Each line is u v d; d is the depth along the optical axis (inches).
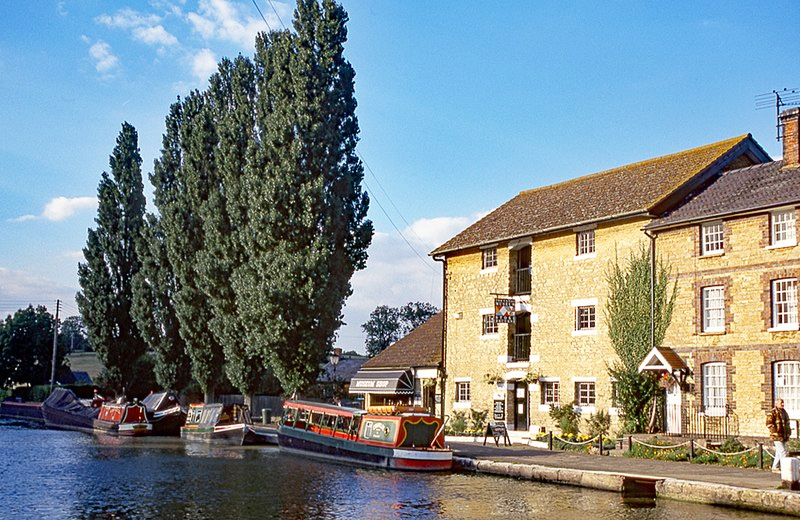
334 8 1802.4
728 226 1209.4
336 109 1788.9
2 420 2864.2
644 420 1272.1
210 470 1206.3
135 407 2053.4
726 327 1195.3
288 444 1483.8
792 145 1244.5
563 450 1277.1
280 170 1727.4
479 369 1612.9
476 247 1644.9
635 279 1326.3
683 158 1486.2
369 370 1907.0
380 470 1192.8
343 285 1765.5
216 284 1939.0
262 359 1930.4
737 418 1165.7
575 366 1417.3
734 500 814.5
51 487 1032.2
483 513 828.0
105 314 2539.4
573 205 1531.7
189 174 2158.0
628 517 783.7
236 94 2000.5
